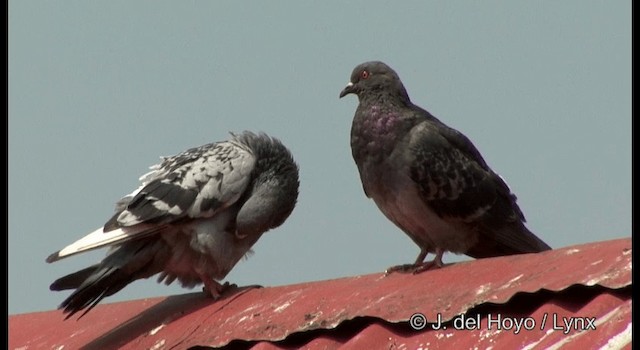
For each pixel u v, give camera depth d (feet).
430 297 29.94
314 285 35.35
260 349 30.99
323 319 30.68
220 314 35.94
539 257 30.71
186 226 38.14
